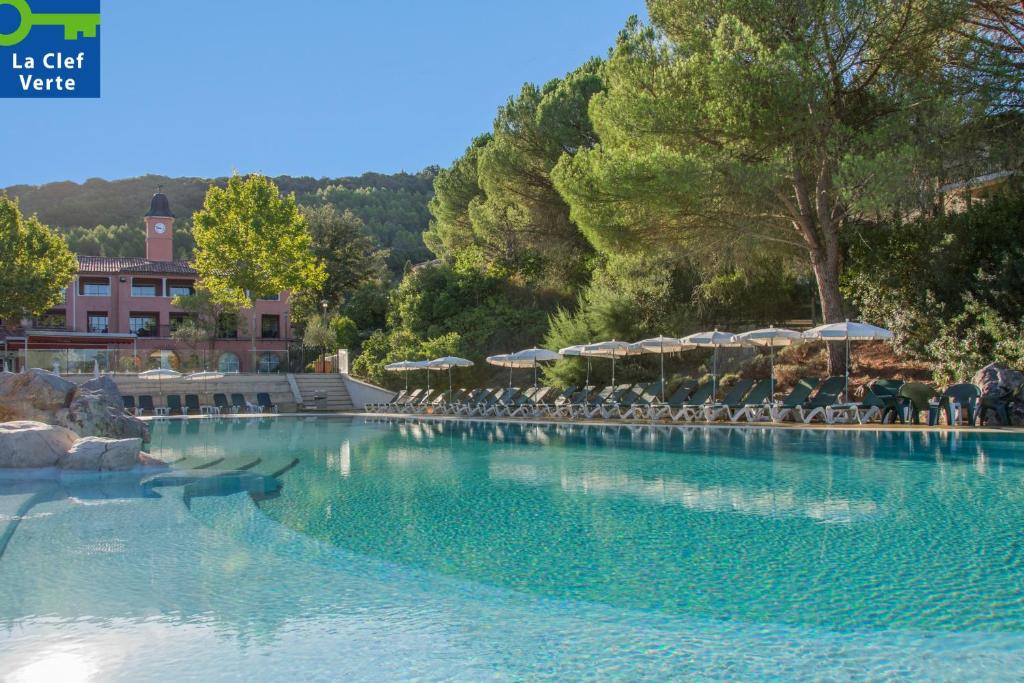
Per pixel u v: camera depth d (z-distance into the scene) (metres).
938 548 5.45
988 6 17.23
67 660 3.57
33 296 36.31
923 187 16.81
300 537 6.25
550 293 33.09
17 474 10.19
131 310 47.16
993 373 14.48
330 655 3.60
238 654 3.63
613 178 16.33
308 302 52.97
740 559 5.27
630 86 17.23
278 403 31.45
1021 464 9.64
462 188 37.12
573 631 3.91
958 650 3.56
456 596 4.55
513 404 23.23
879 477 8.77
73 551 5.80
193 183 134.25
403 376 30.81
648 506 7.32
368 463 11.51
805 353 21.19
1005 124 17.38
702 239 17.95
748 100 15.47
